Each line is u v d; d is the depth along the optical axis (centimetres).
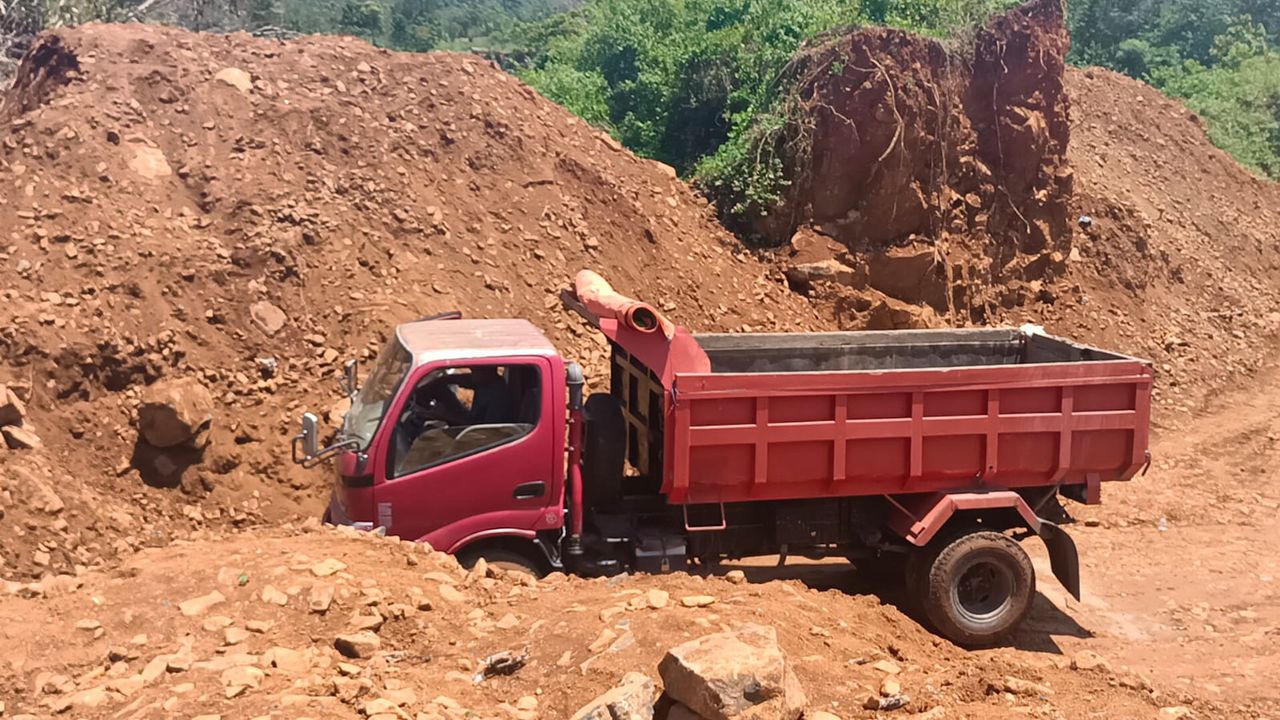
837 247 1520
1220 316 1997
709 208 1581
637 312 733
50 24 1888
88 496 868
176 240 1085
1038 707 561
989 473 780
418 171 1298
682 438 725
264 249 1099
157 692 486
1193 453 1384
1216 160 2539
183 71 1273
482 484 709
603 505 765
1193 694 705
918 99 1538
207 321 1035
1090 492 804
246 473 944
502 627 578
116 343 965
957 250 1602
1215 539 1070
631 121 1909
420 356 697
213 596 576
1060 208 1730
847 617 671
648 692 461
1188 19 4044
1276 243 2397
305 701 470
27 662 517
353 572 612
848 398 748
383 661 531
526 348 719
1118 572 973
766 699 456
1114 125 2441
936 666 618
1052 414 784
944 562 764
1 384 891
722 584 674
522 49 3341
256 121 1254
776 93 1622
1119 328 1759
